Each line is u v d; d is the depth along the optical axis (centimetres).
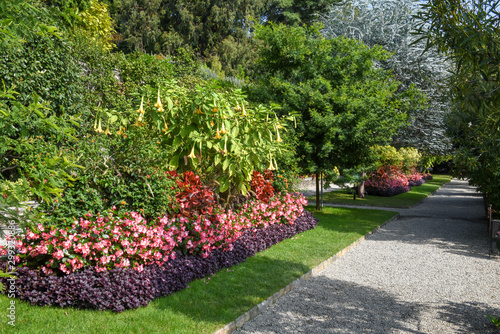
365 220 1019
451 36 285
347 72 1032
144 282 396
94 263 410
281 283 491
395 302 463
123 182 476
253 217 667
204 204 566
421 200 1584
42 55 766
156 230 444
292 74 1030
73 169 408
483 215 1175
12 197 198
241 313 394
